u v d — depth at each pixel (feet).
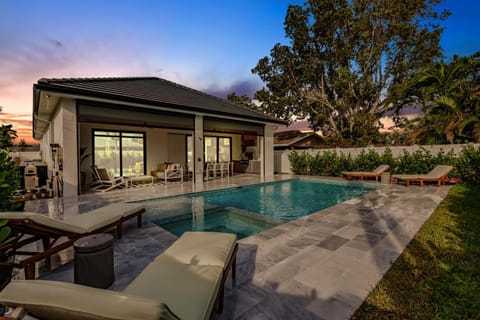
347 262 9.66
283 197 27.76
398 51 58.03
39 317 3.51
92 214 12.36
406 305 6.93
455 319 6.37
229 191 29.68
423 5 52.95
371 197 23.22
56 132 27.68
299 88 67.72
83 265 7.59
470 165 28.27
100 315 2.99
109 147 35.91
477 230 12.73
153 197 23.45
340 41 61.16
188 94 40.04
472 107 32.68
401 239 12.08
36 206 19.30
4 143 11.18
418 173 33.01
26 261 7.68
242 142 58.85
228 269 7.48
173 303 5.07
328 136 66.49
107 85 27.14
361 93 59.11
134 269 9.34
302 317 6.45
